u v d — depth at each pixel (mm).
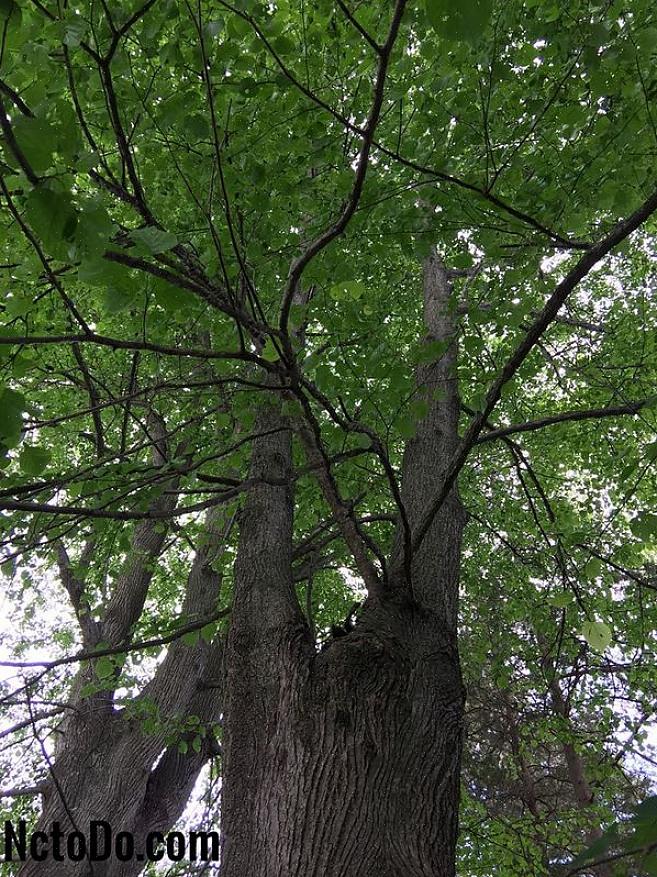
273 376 3756
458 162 3754
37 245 1361
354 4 2961
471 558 7855
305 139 3316
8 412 1539
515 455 4652
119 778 5543
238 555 3541
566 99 3094
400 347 4289
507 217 3121
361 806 2375
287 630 2984
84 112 2850
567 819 7695
